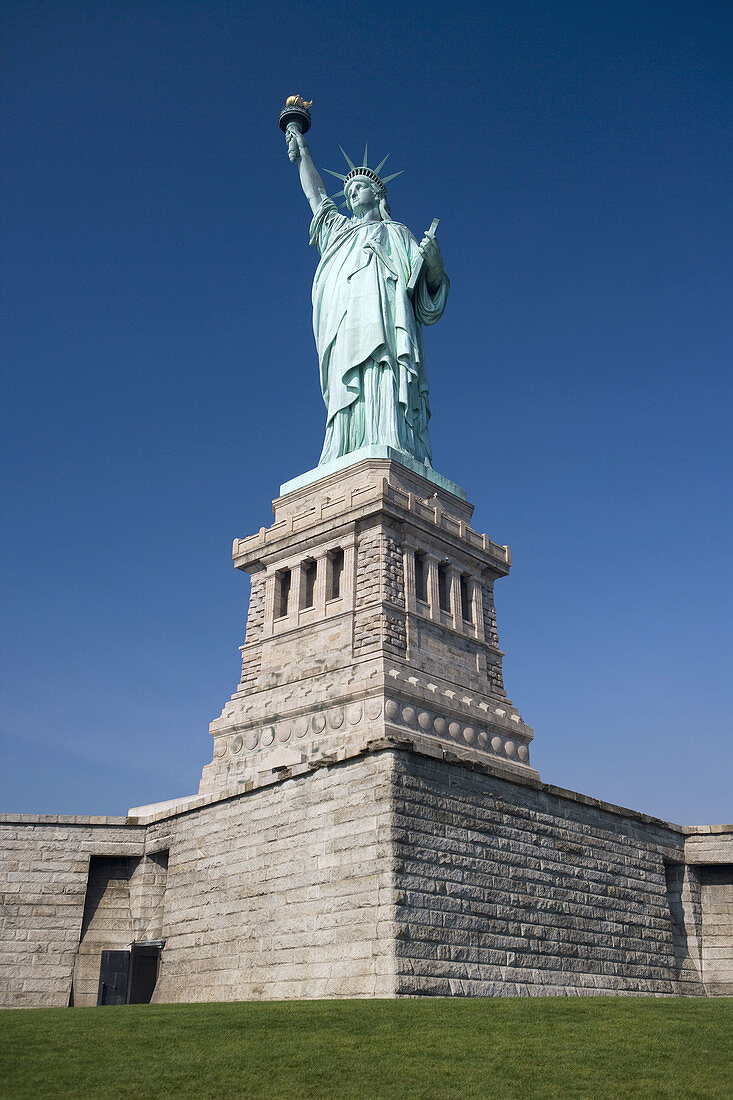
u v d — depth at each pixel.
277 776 51.00
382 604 66.69
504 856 49.91
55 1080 23.33
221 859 53.47
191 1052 26.22
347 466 75.06
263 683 70.19
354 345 81.44
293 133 94.44
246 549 76.31
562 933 51.66
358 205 91.06
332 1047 26.81
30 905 58.72
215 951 51.34
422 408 82.94
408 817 45.41
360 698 63.06
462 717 67.06
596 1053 26.20
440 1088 23.03
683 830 65.12
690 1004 35.06
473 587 75.81
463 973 44.53
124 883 60.59
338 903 45.12
